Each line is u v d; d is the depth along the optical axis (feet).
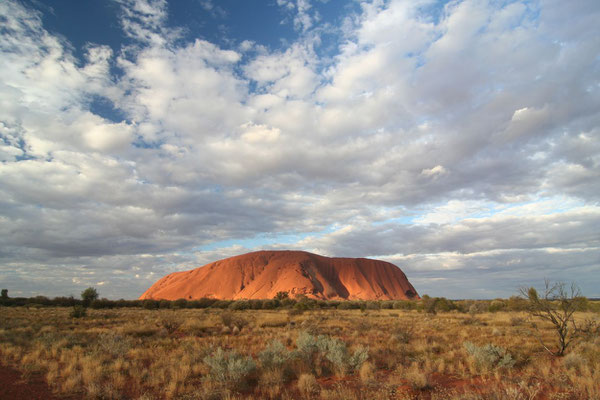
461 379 32.58
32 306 191.21
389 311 179.73
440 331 72.95
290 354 39.14
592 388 26.81
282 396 26.35
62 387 29.09
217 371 30.99
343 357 37.11
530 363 38.24
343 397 25.13
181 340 59.67
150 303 215.51
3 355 44.01
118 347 45.29
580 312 100.73
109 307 207.41
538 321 88.28
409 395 27.30
